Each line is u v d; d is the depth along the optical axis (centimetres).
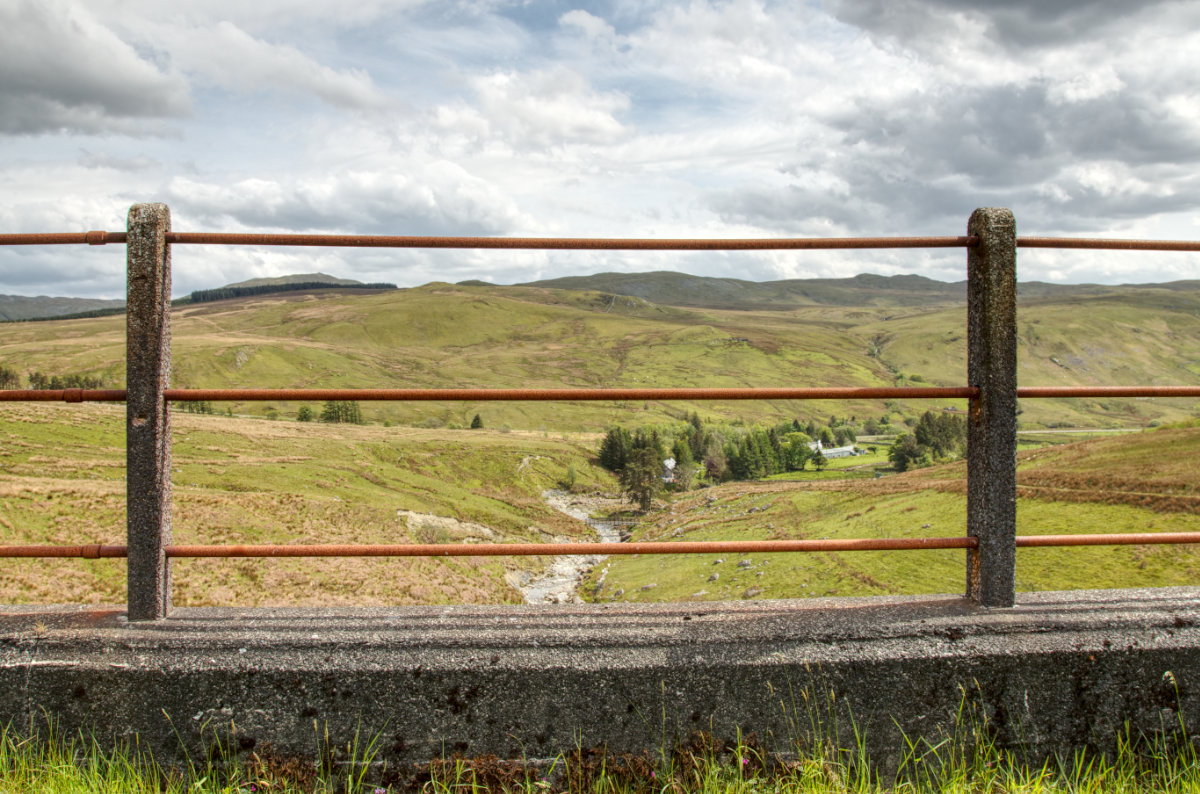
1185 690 230
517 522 8594
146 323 225
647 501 10381
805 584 4256
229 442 10675
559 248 236
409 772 215
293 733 215
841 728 223
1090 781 217
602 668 218
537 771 216
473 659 217
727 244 238
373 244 231
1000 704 227
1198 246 255
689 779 216
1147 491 5066
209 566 4056
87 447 8450
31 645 219
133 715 216
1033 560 4050
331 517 6856
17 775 208
